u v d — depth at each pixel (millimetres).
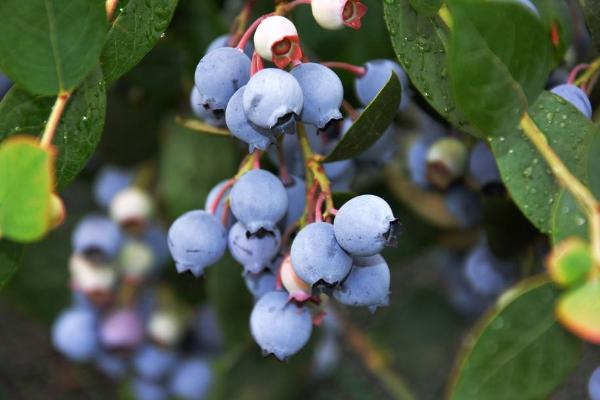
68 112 488
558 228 460
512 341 466
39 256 826
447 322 901
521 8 457
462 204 607
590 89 522
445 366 900
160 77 684
